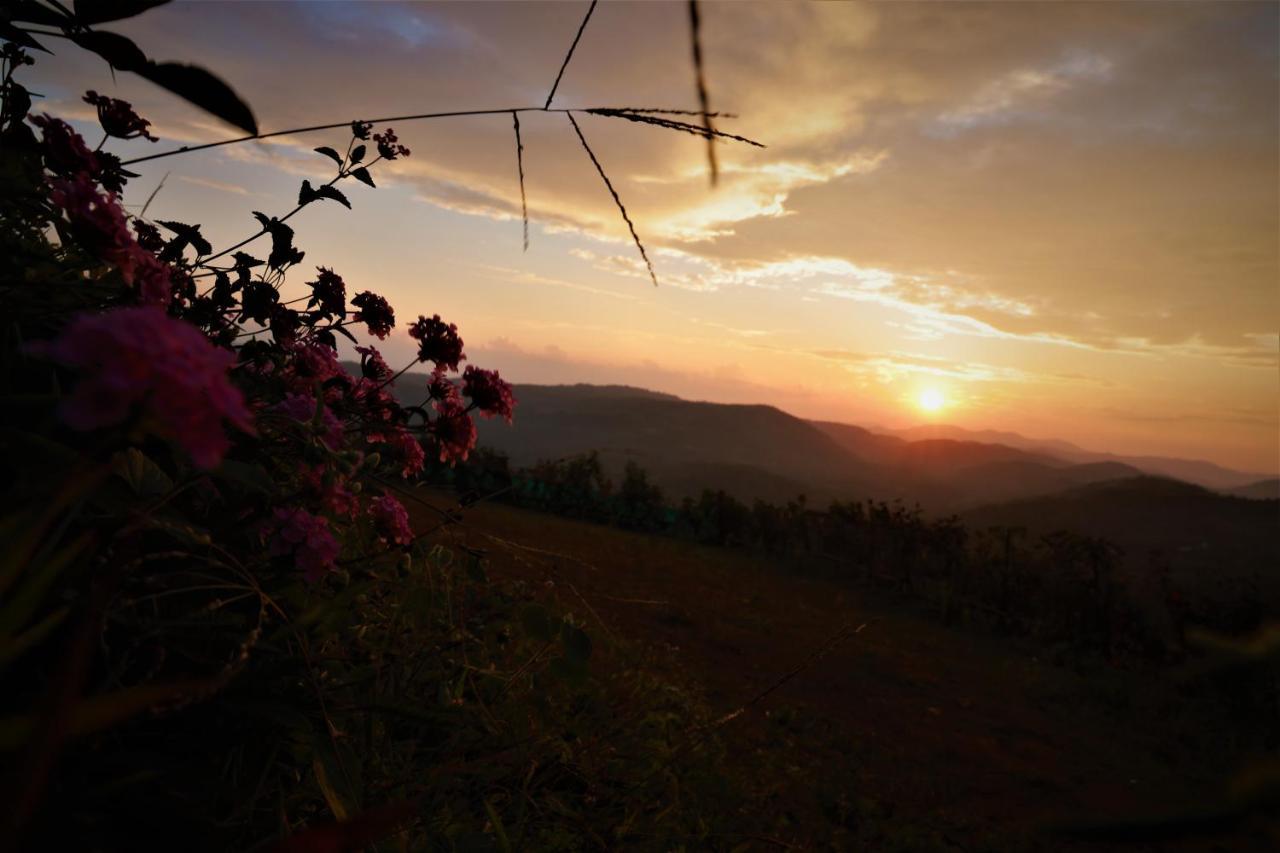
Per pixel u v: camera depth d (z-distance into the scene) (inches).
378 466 88.7
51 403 38.9
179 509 56.9
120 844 38.4
